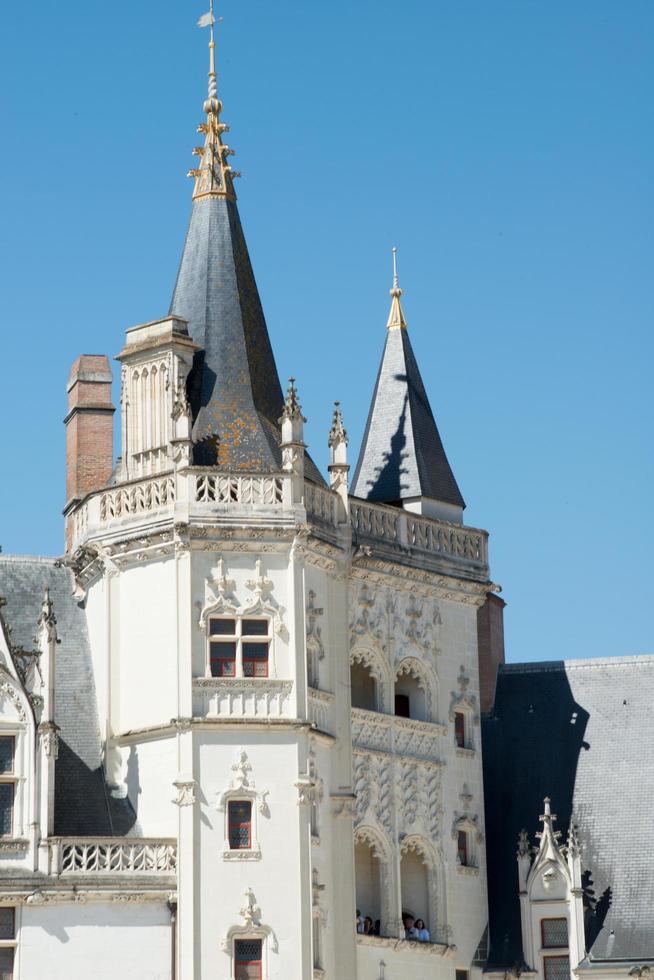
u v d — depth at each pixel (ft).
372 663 288.92
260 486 271.08
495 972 293.23
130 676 271.90
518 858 296.30
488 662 324.19
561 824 301.84
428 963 286.66
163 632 269.03
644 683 311.68
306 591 274.36
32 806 258.16
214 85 304.30
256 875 260.62
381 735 286.87
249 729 264.11
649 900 289.94
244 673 266.77
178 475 269.23
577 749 307.99
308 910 261.24
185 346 280.92
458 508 310.65
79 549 280.72
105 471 297.94
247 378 284.20
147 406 280.92
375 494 308.81
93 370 301.84
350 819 275.18
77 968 255.09
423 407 314.55
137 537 271.49
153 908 258.98
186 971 255.70
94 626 280.92
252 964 258.98
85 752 272.72
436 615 300.20
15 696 261.44
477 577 305.53
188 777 261.24
